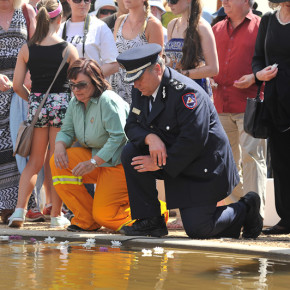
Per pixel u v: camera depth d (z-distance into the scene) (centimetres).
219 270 402
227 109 784
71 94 778
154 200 602
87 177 681
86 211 670
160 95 575
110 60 804
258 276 383
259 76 662
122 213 647
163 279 364
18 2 797
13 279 351
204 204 581
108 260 436
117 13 970
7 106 784
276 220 792
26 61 743
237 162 808
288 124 655
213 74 724
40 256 452
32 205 809
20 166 777
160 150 564
